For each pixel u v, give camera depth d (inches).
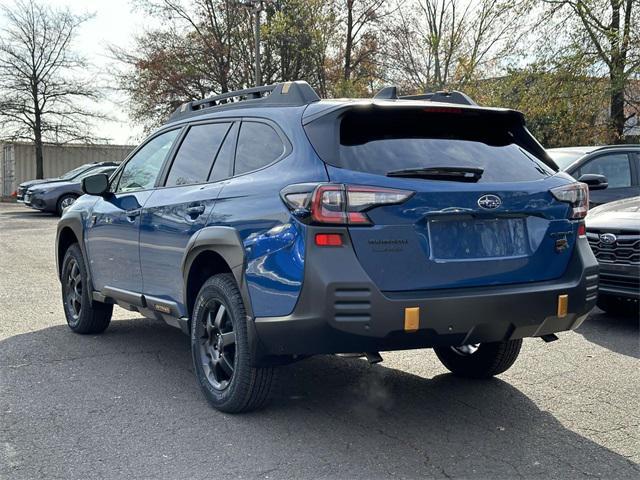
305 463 142.6
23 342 243.3
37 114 1469.0
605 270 263.9
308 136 154.9
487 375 200.2
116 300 230.4
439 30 1233.4
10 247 549.6
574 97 948.0
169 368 211.5
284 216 148.6
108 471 138.3
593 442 155.6
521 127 174.4
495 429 163.0
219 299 169.2
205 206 175.6
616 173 369.7
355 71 1451.8
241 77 1445.6
